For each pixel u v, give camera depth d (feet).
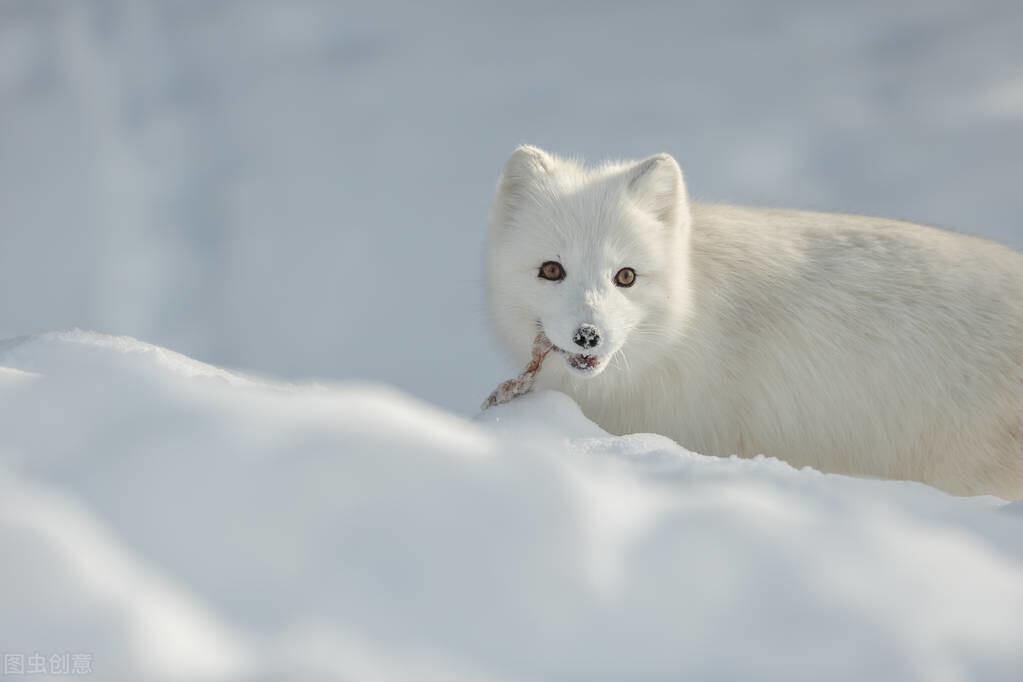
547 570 17.07
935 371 43.45
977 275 45.16
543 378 42.98
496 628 16.12
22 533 15.25
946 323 43.80
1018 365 43.52
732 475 23.34
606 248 40.55
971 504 25.66
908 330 43.78
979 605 18.17
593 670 15.98
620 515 18.88
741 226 46.88
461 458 18.63
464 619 16.14
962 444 43.75
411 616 15.98
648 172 42.06
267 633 15.17
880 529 20.20
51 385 20.52
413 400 23.58
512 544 17.28
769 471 26.14
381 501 17.53
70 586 14.82
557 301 40.06
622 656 16.21
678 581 17.58
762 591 17.63
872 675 16.56
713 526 19.04
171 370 25.88
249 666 14.57
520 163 43.42
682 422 44.14
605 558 17.58
